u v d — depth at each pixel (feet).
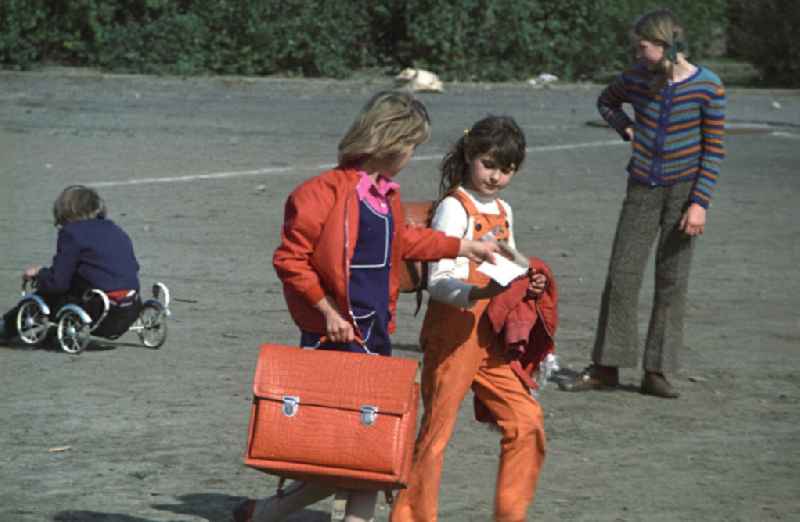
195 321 62.69
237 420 46.01
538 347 34.27
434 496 33.14
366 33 230.48
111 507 36.29
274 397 29.17
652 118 51.62
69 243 56.39
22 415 45.80
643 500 38.63
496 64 228.43
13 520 34.96
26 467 39.83
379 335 30.99
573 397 51.60
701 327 65.21
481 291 31.60
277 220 92.27
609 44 232.73
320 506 37.58
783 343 62.13
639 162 52.06
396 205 31.17
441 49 224.12
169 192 103.09
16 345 58.34
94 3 217.15
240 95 190.60
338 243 29.96
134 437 43.47
